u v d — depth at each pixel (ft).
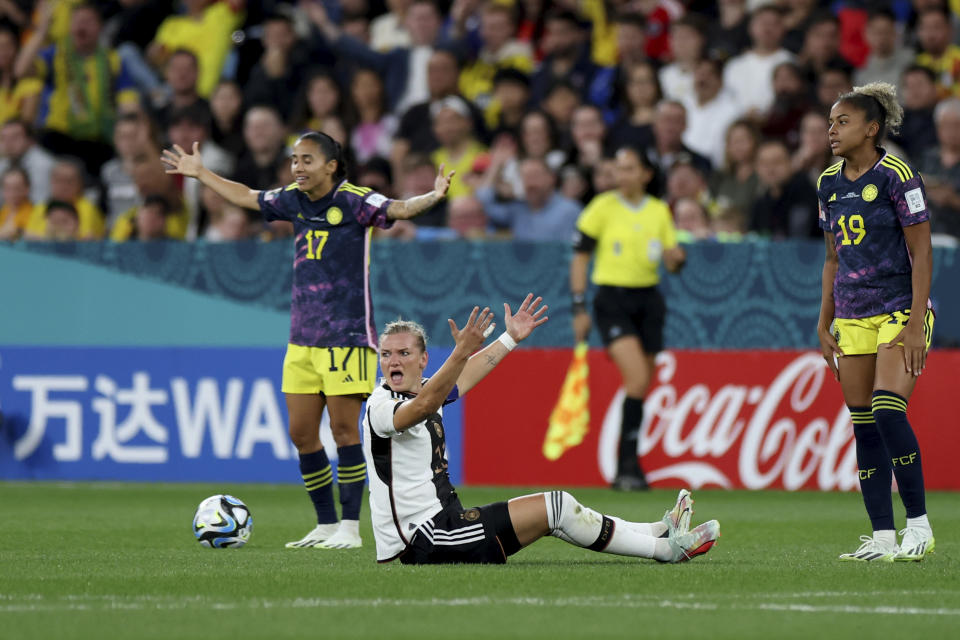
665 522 67.82
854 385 72.69
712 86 164.14
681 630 46.68
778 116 158.20
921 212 69.62
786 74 159.22
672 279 135.54
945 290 131.44
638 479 134.82
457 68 169.99
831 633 46.14
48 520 103.14
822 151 148.15
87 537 89.35
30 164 179.52
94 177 185.78
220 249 142.82
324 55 185.26
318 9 186.39
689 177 147.33
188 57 178.91
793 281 133.59
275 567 67.87
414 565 65.57
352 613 50.65
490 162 155.63
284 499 123.44
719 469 135.95
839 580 61.46
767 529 96.27
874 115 71.00
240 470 142.31
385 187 162.20
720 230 144.66
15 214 169.07
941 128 147.33
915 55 165.48
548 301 137.39
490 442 140.97
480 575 61.52
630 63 169.68
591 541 65.62
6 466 148.15
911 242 70.13
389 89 183.01
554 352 139.03
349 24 194.18
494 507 65.26
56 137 183.62
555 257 136.67
